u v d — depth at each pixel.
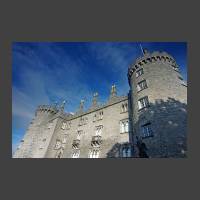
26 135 48.88
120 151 26.69
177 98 21.89
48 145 39.66
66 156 36.00
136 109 24.56
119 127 29.48
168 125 19.70
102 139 31.08
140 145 21.59
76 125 40.81
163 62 25.70
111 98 35.47
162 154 18.34
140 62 27.48
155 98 22.39
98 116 35.94
